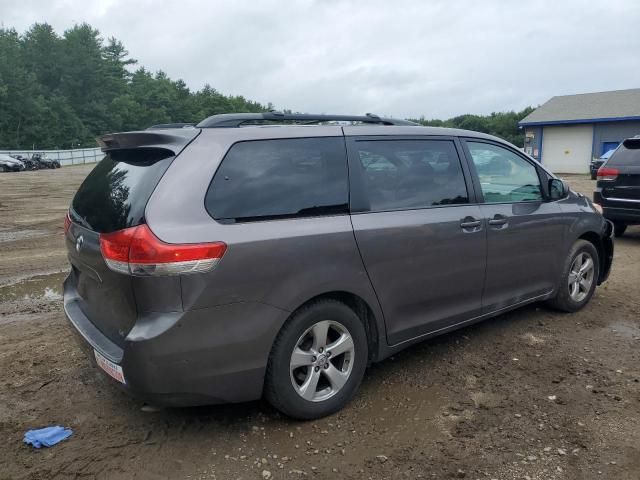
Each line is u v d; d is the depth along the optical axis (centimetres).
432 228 386
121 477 288
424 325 396
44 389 385
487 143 455
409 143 396
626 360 430
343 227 340
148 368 283
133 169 323
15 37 9206
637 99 3872
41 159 4409
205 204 297
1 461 301
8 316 549
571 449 310
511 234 447
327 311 336
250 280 301
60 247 941
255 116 345
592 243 563
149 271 278
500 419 343
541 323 513
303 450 313
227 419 345
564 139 4000
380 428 335
